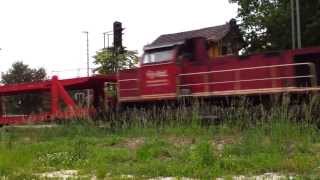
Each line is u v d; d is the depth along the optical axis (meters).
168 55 22.33
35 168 13.27
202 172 11.23
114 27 27.09
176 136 17.98
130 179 11.11
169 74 22.12
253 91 20.12
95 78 26.17
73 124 23.23
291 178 10.21
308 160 11.97
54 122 25.58
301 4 38.31
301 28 38.12
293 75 19.33
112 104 25.58
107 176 11.64
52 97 26.83
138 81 23.27
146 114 21.45
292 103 18.89
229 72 20.84
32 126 24.88
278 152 13.56
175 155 14.04
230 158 12.65
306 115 17.23
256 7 42.34
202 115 19.98
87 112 24.41
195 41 22.52
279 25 39.28
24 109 45.66
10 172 12.36
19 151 15.95
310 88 18.41
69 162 13.95
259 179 10.30
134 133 19.59
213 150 13.71
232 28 38.72
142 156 14.26
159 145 15.68
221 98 21.02
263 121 17.20
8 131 23.77
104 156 14.66
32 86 27.64
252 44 41.97
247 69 20.39
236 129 17.78
